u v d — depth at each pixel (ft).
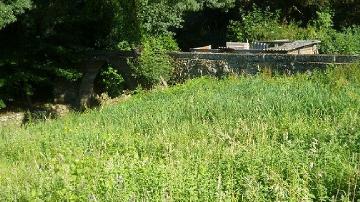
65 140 43.88
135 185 25.36
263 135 36.32
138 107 56.80
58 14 83.15
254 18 90.63
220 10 105.91
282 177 26.32
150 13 83.56
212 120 46.65
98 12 88.58
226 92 57.26
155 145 37.70
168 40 87.45
